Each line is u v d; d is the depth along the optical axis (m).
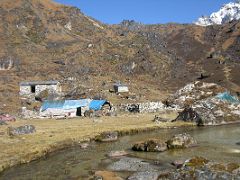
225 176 39.50
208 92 147.75
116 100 160.75
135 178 46.97
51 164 58.19
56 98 154.38
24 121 109.69
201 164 45.12
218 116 109.12
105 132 82.00
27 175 51.81
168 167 53.59
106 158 61.94
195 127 101.38
